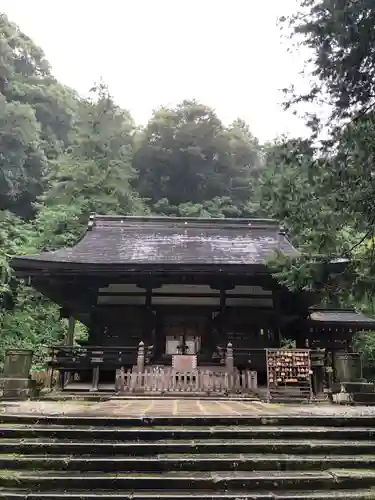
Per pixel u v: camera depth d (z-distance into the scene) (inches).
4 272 948.0
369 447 197.9
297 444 196.9
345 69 294.2
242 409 285.4
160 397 426.9
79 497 157.6
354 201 316.5
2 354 884.0
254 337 618.5
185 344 621.6
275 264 384.2
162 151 2103.8
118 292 625.6
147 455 188.7
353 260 356.8
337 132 317.4
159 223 773.9
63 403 369.7
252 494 162.2
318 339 757.3
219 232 751.7
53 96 1987.0
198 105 2166.6
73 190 1373.0
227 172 2151.8
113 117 1601.9
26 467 179.8
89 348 536.1
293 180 352.2
